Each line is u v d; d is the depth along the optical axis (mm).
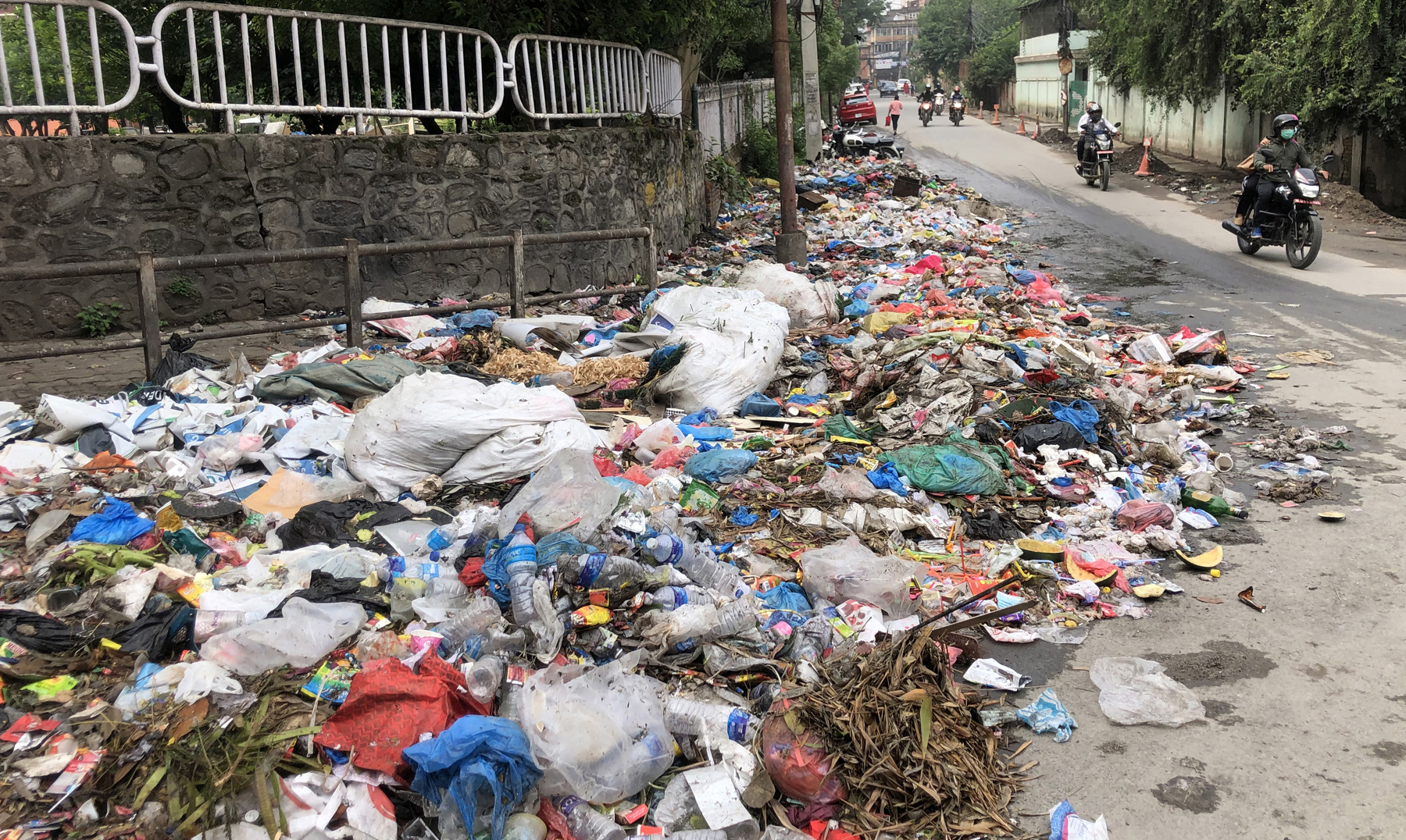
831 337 8211
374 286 8664
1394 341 8359
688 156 13414
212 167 7715
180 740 3004
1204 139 24578
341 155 8258
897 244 13086
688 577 4133
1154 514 4980
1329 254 12609
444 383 5168
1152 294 10555
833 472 5266
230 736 3035
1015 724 3506
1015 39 59438
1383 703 3551
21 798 2818
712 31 15664
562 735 2988
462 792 2814
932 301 9531
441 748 2863
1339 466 5801
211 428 5449
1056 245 13898
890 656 3352
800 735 3080
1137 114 30859
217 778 2881
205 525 4422
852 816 3008
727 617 3703
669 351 6566
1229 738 3400
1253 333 8773
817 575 4191
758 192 19266
